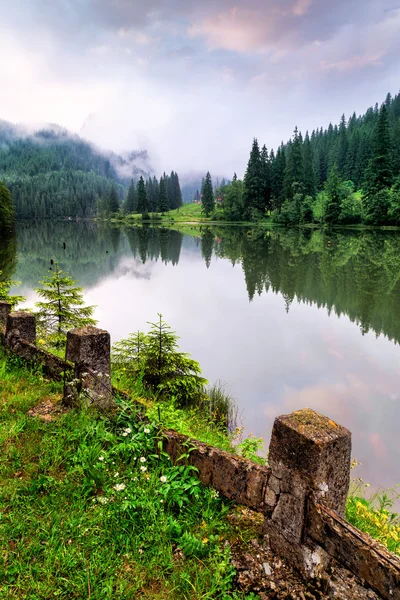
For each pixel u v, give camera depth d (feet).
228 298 68.85
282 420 7.88
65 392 13.88
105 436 11.61
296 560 7.72
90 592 7.11
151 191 540.11
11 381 16.29
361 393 30.66
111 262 118.83
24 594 7.02
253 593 7.44
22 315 18.98
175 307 60.80
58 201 625.41
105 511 9.09
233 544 8.63
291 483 7.73
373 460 21.61
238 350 40.78
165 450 11.21
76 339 12.82
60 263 113.80
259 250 152.15
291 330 49.06
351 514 13.23
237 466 9.12
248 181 329.72
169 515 9.31
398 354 40.27
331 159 354.13
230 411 26.81
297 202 275.39
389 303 64.69
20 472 10.27
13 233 252.21
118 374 23.45
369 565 6.38
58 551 7.84
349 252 136.56
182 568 8.00
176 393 23.85
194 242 193.06
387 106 485.15
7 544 7.98
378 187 220.43
